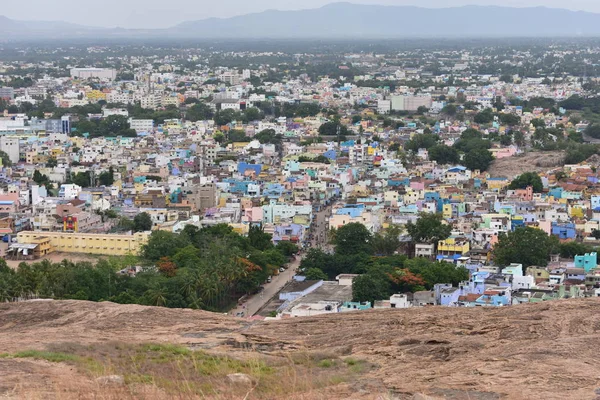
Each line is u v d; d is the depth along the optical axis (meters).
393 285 182.75
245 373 73.69
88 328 100.38
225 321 103.25
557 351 73.00
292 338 91.00
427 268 188.75
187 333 96.25
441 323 90.12
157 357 81.81
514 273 187.25
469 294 167.38
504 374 68.25
